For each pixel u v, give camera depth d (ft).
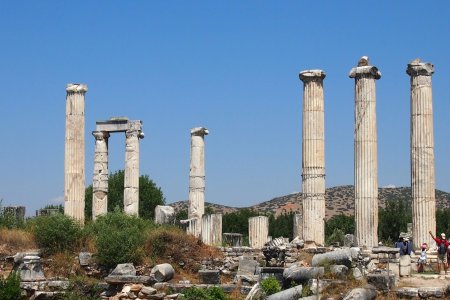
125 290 118.01
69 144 181.98
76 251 137.28
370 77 148.77
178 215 313.53
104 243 133.08
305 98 155.94
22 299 120.47
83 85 183.52
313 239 151.53
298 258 130.21
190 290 114.11
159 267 120.88
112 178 314.55
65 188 181.57
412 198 152.97
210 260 139.03
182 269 136.46
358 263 109.19
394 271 115.96
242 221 323.16
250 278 121.70
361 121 148.36
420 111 152.97
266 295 108.06
